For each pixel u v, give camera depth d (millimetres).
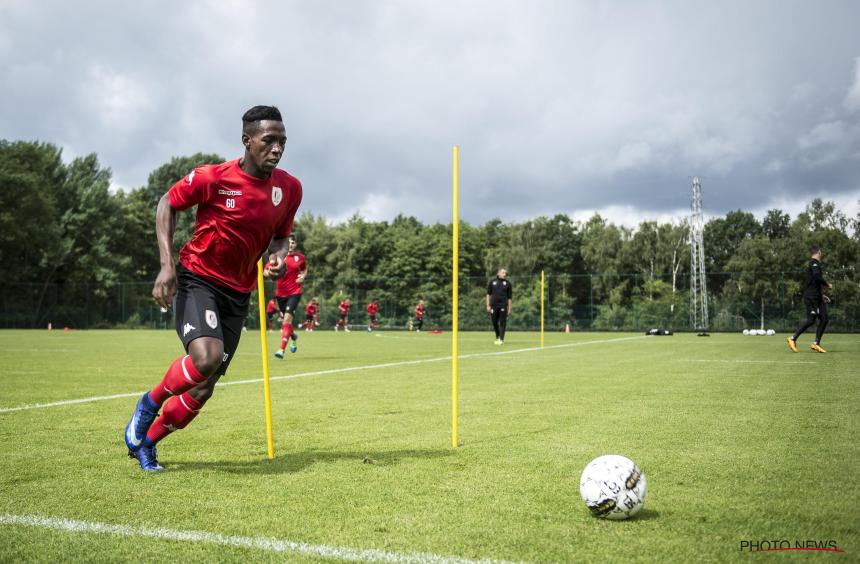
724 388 7770
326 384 8383
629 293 40844
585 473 2895
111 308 48031
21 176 47094
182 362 3752
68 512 2967
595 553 2436
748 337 28703
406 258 67938
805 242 54562
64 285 48062
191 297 3879
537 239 68812
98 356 14141
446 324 44844
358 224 73312
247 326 45281
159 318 47188
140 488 3381
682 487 3355
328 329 46281
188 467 3852
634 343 21281
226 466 3877
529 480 3518
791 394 7180
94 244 52719
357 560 2363
